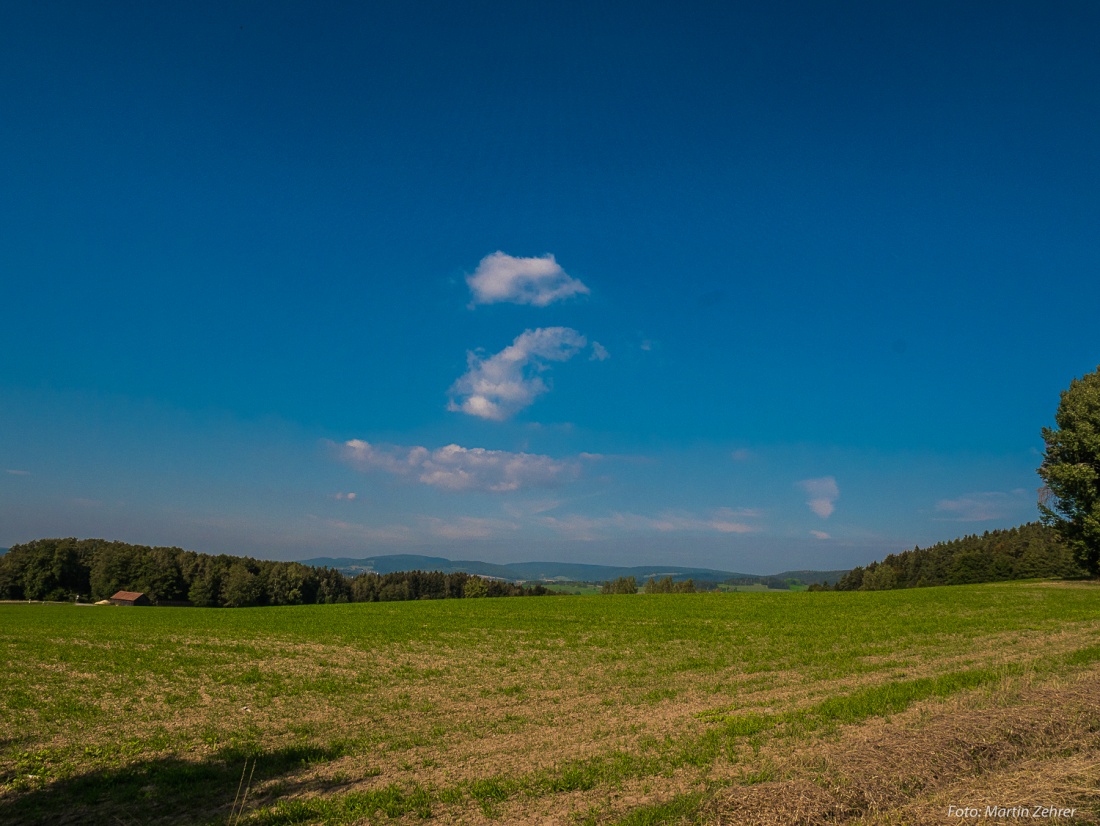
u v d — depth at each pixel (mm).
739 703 19422
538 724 18594
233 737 17875
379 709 21562
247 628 49719
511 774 13234
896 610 50125
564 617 53812
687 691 22578
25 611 78062
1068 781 10047
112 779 13992
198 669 30438
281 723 19656
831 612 50656
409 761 15000
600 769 12961
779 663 27891
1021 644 28906
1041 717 13070
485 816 11000
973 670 20766
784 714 16406
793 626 41906
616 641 37906
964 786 10258
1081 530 60406
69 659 33719
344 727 19062
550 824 10445
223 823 11234
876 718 15250
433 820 10977
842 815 9508
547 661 31562
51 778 14211
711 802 10148
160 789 13375
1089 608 45250
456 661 32312
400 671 29391
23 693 24562
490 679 26953
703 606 60562
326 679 27641
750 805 9719
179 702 22875
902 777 10500
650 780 12188
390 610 67938
